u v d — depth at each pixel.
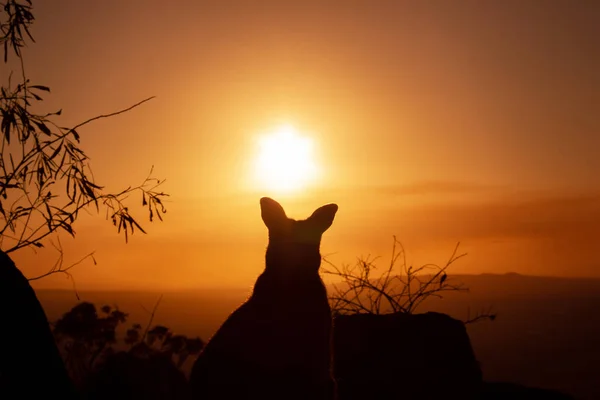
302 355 4.41
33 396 4.46
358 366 7.34
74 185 5.77
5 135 5.68
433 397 7.19
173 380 7.68
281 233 4.88
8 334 4.46
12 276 4.57
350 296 8.09
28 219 5.63
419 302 8.11
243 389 4.28
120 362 7.52
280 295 4.62
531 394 8.61
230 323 4.58
